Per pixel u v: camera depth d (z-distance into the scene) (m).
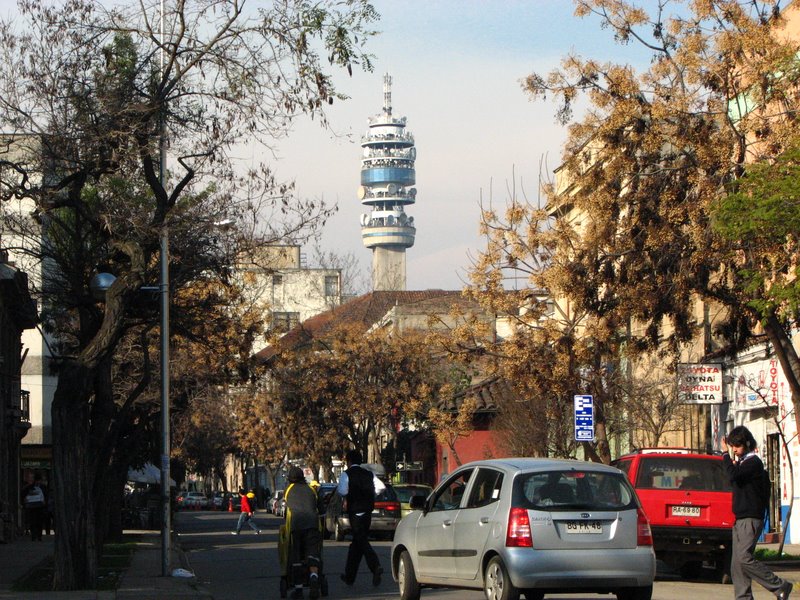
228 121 39.97
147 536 88.62
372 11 38.09
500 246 63.00
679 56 45.38
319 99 38.28
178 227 47.06
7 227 55.38
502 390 80.94
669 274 46.81
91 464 45.81
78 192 42.28
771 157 42.62
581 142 49.41
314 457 131.62
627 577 28.45
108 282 40.06
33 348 121.38
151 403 73.19
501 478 29.44
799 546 60.00
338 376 122.81
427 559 32.19
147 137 40.81
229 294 68.31
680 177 46.03
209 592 38.28
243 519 94.44
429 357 122.81
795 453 62.62
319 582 36.31
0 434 78.31
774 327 44.41
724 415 73.25
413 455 145.25
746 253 43.94
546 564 28.03
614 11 46.00
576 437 57.25
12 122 41.88
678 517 40.97
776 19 45.22
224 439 184.38
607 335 54.72
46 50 41.66
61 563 39.22
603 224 49.19
